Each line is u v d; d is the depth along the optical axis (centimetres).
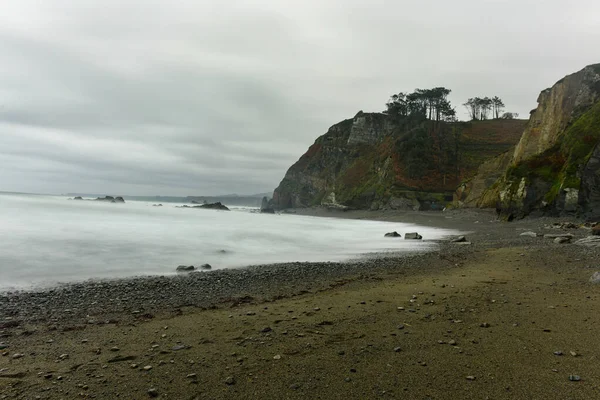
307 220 6072
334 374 498
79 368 526
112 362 548
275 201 15550
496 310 789
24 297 1010
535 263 1397
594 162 3130
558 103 5047
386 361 538
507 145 9381
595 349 556
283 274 1392
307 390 454
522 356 540
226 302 965
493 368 504
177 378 491
